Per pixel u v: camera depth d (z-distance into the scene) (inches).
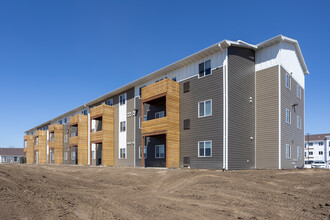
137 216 288.4
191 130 780.6
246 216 283.4
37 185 542.9
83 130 1364.4
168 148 770.2
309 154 2748.5
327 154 2613.2
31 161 2169.0
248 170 675.4
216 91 721.6
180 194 423.2
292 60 871.1
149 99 855.1
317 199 362.6
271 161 730.2
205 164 725.3
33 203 350.3
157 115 918.4
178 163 799.1
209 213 298.2
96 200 394.0
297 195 386.3
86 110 1435.8
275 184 461.7
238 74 740.0
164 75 914.7
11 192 438.3
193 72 800.9
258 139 765.3
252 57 801.6
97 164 1258.6
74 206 342.3
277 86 744.3
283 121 756.6
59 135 1691.7
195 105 780.0
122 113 1119.6
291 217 280.4
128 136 1065.5
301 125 926.4
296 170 668.7
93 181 646.5
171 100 805.9
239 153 709.3
